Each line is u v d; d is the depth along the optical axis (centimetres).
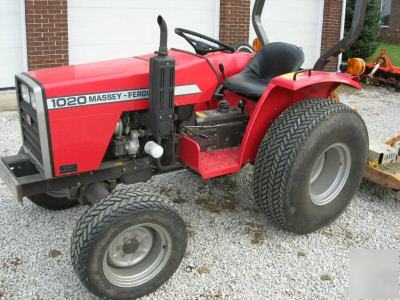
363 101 830
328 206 354
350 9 1198
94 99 284
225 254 332
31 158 304
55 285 296
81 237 255
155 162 326
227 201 408
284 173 319
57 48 728
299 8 1009
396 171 414
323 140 327
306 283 305
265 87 353
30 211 383
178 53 349
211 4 866
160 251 285
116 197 266
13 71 732
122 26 788
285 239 353
